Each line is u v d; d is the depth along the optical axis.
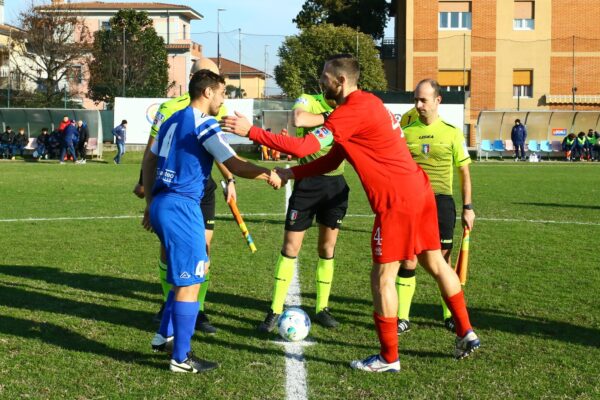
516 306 6.34
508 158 36.44
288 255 5.71
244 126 4.43
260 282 7.26
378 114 4.51
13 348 5.02
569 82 45.34
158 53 48.00
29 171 24.80
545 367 4.71
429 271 4.88
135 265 8.07
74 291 6.77
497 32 45.41
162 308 5.83
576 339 5.36
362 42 45.62
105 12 63.69
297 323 5.30
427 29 45.53
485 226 11.67
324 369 4.68
